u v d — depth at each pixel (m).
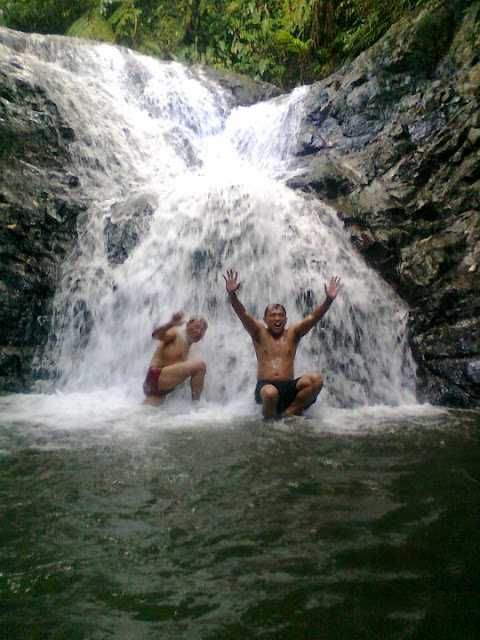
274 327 5.07
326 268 6.80
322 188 8.02
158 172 9.46
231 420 4.57
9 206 6.99
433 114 8.01
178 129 10.80
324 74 13.05
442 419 4.79
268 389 4.64
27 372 6.27
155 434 4.09
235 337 6.21
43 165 7.91
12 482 3.08
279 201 7.30
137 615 1.91
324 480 3.12
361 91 9.35
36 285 6.70
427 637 1.78
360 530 2.51
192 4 14.27
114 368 6.33
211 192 7.22
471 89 7.83
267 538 2.44
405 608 1.93
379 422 4.62
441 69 8.71
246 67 13.99
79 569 2.19
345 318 6.42
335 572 2.17
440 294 6.39
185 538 2.44
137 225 7.05
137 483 3.08
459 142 7.41
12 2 14.05
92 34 13.66
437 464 3.41
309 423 4.52
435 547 2.35
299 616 1.90
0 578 2.13
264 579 2.12
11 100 8.16
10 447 3.73
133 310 6.55
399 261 6.89
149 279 6.68
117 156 8.97
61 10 14.34
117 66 11.39
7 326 6.40
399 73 9.05
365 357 6.30
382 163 8.05
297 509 2.74
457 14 8.86
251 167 10.57
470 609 1.93
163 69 11.96
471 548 2.34
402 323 6.41
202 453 3.61
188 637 1.80
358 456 3.57
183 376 5.11
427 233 7.02
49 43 11.12
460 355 5.90
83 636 1.80
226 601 1.99
